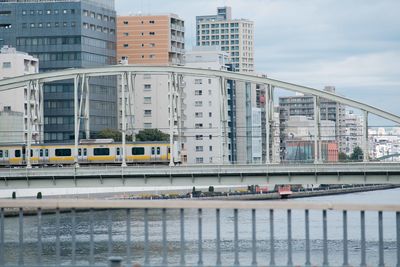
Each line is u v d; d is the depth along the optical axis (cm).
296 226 16650
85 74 17675
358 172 14900
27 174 15588
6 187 15738
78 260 11138
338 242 13712
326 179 15075
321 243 13500
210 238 13962
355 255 11994
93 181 15638
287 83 16775
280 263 10569
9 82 17875
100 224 16725
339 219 18712
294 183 15162
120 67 17662
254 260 5041
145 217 5016
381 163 14775
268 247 12769
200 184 15400
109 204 4978
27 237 14100
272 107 17050
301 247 12862
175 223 17100
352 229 16062
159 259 11106
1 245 5256
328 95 16550
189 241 13475
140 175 15400
